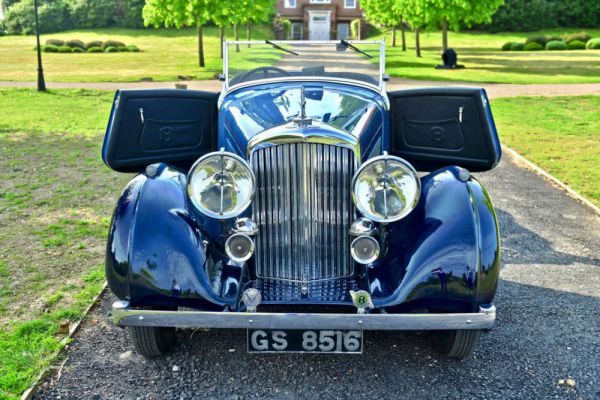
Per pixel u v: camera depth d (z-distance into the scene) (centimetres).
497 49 4853
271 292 371
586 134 1274
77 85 2269
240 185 351
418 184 353
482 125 450
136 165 465
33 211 716
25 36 6912
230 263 391
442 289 344
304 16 6112
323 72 488
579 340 424
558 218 707
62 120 1461
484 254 347
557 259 579
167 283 342
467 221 356
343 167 367
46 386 362
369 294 346
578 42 4756
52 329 430
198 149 488
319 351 347
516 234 650
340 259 381
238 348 411
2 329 431
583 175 907
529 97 1894
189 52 4581
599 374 381
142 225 353
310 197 368
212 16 3039
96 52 4631
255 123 413
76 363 389
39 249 592
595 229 667
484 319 338
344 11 6138
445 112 463
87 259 569
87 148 1116
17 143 1155
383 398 355
